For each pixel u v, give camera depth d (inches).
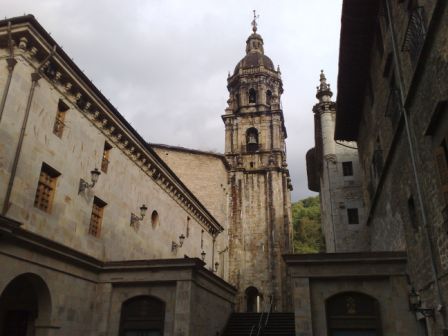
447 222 380.2
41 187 623.2
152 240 979.9
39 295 605.3
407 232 569.0
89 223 724.7
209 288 813.2
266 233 1941.4
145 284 712.4
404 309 597.3
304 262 642.2
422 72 426.0
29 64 604.7
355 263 631.2
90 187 732.0
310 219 3198.8
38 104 616.1
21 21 583.2
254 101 2308.1
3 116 549.0
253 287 1856.5
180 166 1729.8
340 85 805.2
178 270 699.4
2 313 647.8
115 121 811.4
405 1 479.8
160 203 1051.9
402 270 612.4
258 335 829.2
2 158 539.8
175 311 674.2
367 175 888.9
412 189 518.0
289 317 953.5
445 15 358.3
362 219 1079.6
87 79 711.1
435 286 443.8
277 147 2112.5
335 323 623.5
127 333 697.0
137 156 921.5
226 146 2165.4
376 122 728.3
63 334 622.2
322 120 1203.9
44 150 621.6
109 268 722.2
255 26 2596.0
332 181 1135.0
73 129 701.3
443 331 421.4
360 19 641.0
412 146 479.5
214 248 1555.1
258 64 2351.1
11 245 536.7
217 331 860.0
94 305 706.2
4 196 535.5
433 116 379.9
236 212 1961.1
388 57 568.1
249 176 2059.5
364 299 630.5
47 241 590.2
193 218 1322.6
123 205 850.8
